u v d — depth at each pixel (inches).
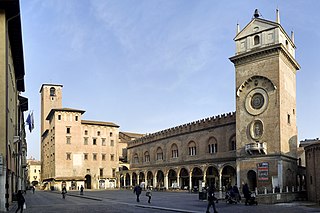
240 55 2517.2
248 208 1441.9
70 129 4606.3
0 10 1322.6
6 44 1328.7
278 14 2378.2
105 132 4852.4
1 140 1290.6
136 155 4485.7
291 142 2444.6
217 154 3034.0
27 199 2358.5
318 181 1942.7
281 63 2373.3
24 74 2102.6
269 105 2363.4
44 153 5442.9
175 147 3612.2
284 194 1916.8
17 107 2324.1
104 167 4758.9
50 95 5674.2
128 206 1641.2
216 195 2116.1
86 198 2439.7
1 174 1272.1
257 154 2377.0
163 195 2571.4
